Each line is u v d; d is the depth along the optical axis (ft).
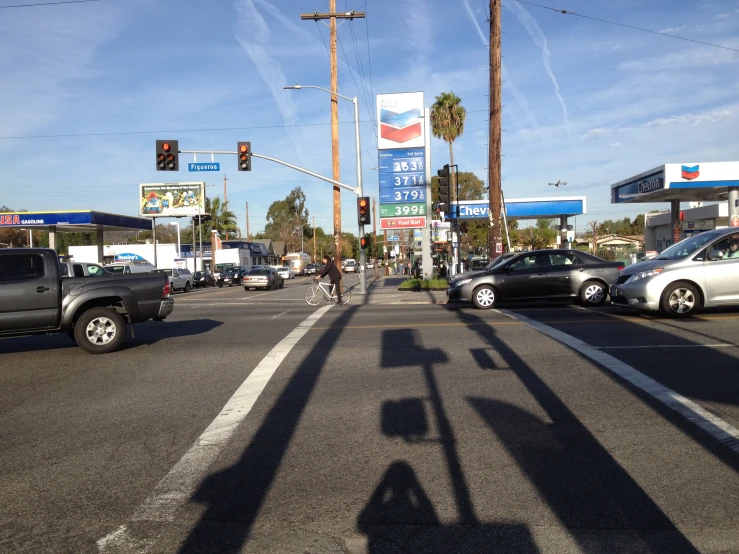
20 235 224.12
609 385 23.39
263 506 14.06
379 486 14.98
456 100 161.38
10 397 24.67
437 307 57.67
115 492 15.03
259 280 121.70
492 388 23.56
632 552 11.74
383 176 91.91
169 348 35.35
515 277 52.49
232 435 19.11
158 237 360.07
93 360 32.17
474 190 242.58
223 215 291.58
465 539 12.36
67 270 39.58
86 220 129.39
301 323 46.34
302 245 347.97
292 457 17.08
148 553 12.16
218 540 12.58
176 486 15.29
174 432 19.58
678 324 36.60
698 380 23.65
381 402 22.22
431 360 28.99
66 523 13.46
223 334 41.09
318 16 96.22
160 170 76.74
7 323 32.04
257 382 25.88
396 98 91.09
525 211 127.44
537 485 14.79
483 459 16.52
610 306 51.01
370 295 82.02
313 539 12.51
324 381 25.68
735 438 17.56
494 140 73.15
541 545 12.06
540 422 19.42
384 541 12.36
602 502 13.83
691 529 12.54
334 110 99.40
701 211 111.65
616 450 16.92
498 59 72.43
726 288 38.24
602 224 297.94
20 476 16.24
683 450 16.76
